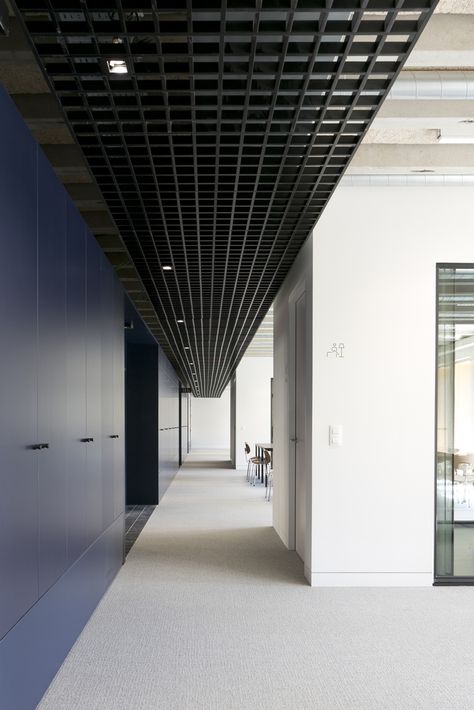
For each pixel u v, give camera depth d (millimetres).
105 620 4555
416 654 3910
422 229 5641
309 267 5773
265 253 6305
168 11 2381
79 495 4176
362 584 5469
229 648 3998
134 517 9641
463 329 5699
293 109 3244
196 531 8383
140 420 11203
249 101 3184
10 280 2654
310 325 5699
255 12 2389
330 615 4676
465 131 4285
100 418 5078
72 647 3977
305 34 2545
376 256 5621
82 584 4289
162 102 3184
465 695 3332
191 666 3697
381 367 5566
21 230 2820
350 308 5594
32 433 2994
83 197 5125
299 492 6965
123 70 2842
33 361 3021
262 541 7660
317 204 4859
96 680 3475
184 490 13492
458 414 5660
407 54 2705
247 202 4766
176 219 5027
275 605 4934
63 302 3713
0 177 2510
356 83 3027
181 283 7625
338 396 5539
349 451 5508
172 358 16578
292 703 3219
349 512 5484
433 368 5590
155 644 4059
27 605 2918
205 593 5293
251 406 20312
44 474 3227
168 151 3807
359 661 3793
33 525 3016
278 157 3920
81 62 2809
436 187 5648
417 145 5023
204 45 2693
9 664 2643
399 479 5508
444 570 5562
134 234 5426
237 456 20156
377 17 2832
